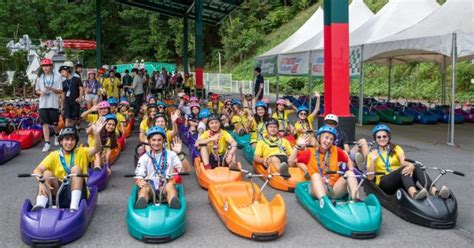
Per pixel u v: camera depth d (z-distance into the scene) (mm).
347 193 5434
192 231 4980
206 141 7004
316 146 6059
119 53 53031
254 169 7723
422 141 11180
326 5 9969
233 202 5023
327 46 10031
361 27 16938
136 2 23391
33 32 49281
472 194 6441
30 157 9211
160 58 51312
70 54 35406
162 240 4586
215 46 51844
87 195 5316
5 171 7961
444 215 5004
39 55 31203
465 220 5352
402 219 5348
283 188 6586
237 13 48281
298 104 19219
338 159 5957
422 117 15180
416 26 12383
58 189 4992
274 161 6855
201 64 20750
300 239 4742
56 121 9875
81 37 51094
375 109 16297
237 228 4781
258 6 48562
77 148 5406
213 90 40344
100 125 5566
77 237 4652
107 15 51531
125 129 11039
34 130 11016
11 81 28203
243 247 4527
